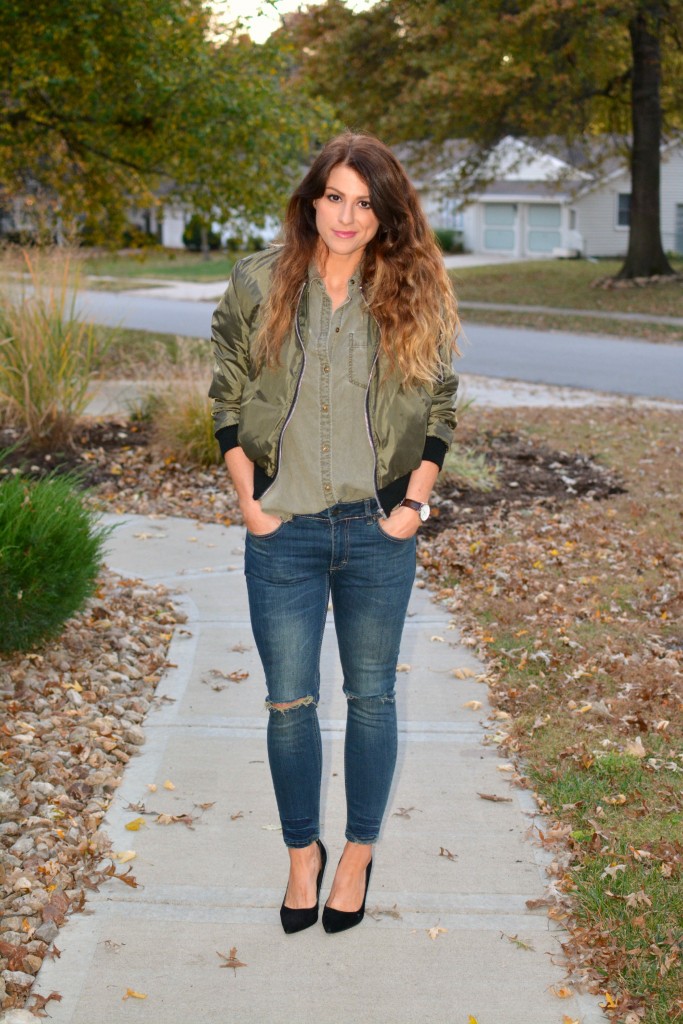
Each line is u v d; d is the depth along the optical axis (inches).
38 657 182.5
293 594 109.4
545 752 159.2
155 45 556.1
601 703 175.3
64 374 358.3
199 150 604.4
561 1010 106.0
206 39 597.6
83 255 389.7
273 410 105.7
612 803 142.6
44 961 111.9
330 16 988.6
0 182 653.3
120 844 134.2
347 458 105.8
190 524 283.9
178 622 211.9
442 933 117.6
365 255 105.2
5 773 146.1
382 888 125.8
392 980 110.0
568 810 141.3
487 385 577.3
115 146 634.2
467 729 168.7
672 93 1102.4
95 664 185.9
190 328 816.3
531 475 337.1
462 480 318.0
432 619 217.8
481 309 1003.3
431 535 273.1
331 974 110.9
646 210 1108.5
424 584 239.1
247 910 121.4
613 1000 106.2
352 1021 104.2
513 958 113.5
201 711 173.3
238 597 227.1
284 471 106.6
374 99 1003.9
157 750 159.6
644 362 685.9
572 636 204.5
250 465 109.6
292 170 653.9
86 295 390.0
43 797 142.2
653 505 303.9
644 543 265.4
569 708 174.6
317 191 101.6
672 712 171.6
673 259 1517.0
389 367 104.7
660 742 161.5
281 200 644.1
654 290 1055.6
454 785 150.4
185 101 573.6
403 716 173.0
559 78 927.0
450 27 933.2
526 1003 106.9
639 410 482.6
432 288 105.0
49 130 631.8
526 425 424.2
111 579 233.0
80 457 340.5
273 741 113.9
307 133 633.0
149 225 2011.6
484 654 198.1
